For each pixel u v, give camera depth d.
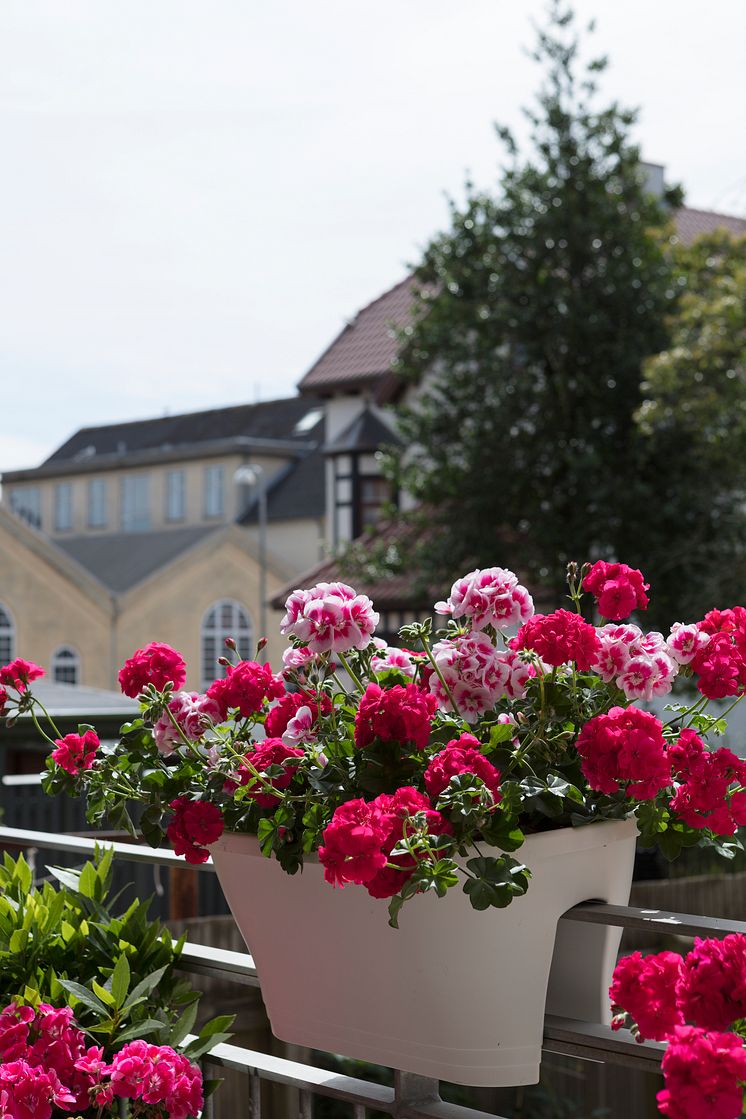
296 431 54.16
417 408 27.25
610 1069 7.28
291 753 1.84
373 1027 1.76
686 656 1.78
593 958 1.76
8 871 2.62
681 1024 1.46
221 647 42.62
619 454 17.67
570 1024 1.72
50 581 40.06
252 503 49.09
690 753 1.66
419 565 18.50
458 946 1.67
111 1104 2.13
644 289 17.73
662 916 1.64
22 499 58.22
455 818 1.60
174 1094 2.05
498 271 17.92
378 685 1.86
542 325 17.62
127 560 45.38
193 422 59.56
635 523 16.78
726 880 11.31
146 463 53.12
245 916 1.91
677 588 16.84
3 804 9.84
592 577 1.79
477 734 1.82
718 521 16.84
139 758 2.01
